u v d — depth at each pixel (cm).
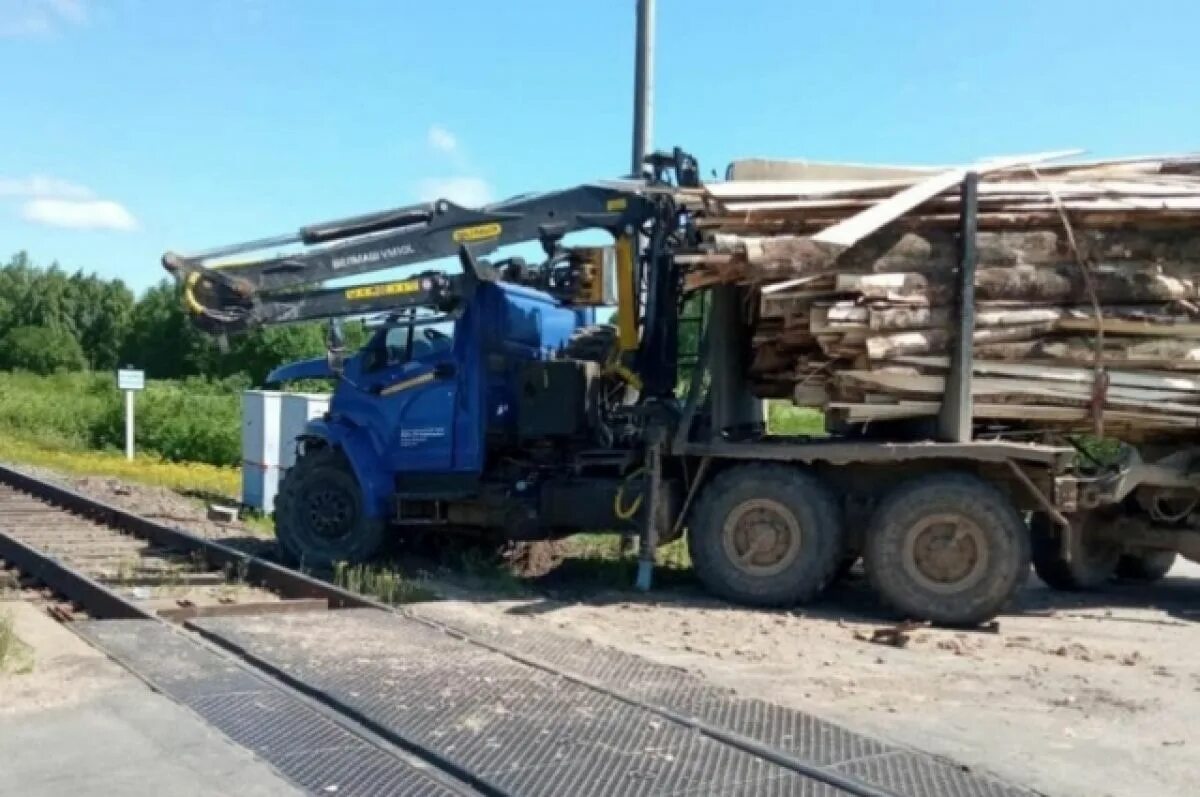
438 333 1305
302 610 1004
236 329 1340
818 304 1069
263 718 655
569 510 1230
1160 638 1026
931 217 1082
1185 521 1220
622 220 1249
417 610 1055
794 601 1117
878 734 685
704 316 1193
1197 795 591
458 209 1292
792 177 1204
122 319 9900
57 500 1798
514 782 569
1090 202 1081
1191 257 1092
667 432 1188
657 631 995
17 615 887
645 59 1581
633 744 631
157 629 866
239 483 2339
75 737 610
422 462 1296
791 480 1115
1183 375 1103
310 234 1346
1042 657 926
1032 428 1138
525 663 800
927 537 1071
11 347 8388
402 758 600
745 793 564
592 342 1327
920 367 1082
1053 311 1088
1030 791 584
